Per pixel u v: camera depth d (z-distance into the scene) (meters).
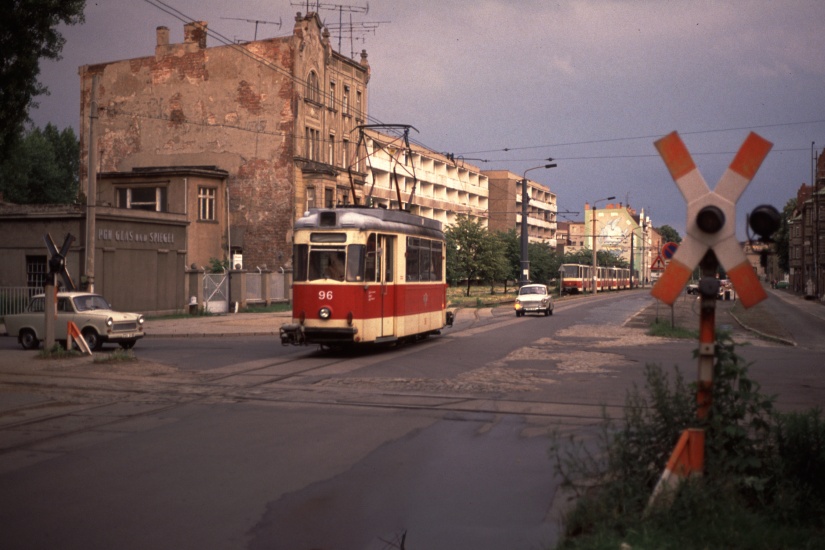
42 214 34.16
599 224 160.75
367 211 20.06
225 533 6.11
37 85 24.91
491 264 69.88
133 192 46.84
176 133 49.88
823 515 5.74
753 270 5.89
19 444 9.44
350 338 19.05
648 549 4.90
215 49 49.25
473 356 19.81
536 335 26.84
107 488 7.44
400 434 10.03
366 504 6.91
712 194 5.98
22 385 14.74
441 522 6.39
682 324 33.59
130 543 5.88
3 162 26.73
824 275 72.81
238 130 48.72
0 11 22.80
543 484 7.56
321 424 10.72
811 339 28.72
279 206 47.91
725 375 6.18
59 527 6.27
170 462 8.48
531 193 132.38
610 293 90.56
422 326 23.28
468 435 9.97
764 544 4.96
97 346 21.70
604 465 7.56
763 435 6.40
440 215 102.69
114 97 51.09
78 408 12.11
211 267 45.06
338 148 54.06
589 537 5.36
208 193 47.50
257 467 8.26
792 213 114.25
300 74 48.50
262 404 12.45
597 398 13.00
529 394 13.44
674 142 6.07
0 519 6.48
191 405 12.37
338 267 19.22
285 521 6.42
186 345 23.81
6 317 22.61
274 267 47.81
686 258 6.04
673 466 5.66
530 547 5.77
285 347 22.81
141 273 36.38
